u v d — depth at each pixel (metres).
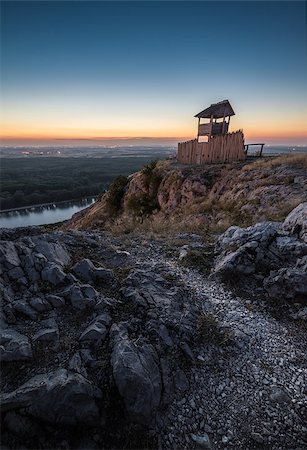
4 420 3.42
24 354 4.27
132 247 10.16
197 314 5.96
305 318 5.95
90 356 4.41
